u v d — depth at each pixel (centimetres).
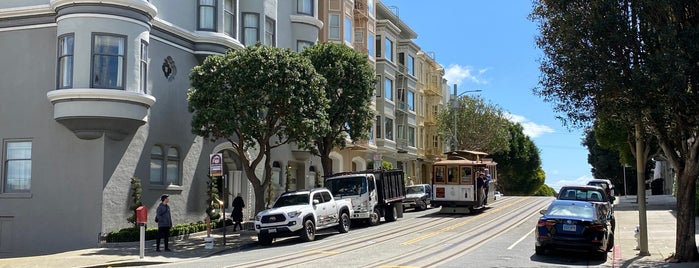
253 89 2258
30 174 2311
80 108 2142
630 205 3912
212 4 2742
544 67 1504
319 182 3791
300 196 2312
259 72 2255
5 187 2339
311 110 2417
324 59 2903
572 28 1386
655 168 7475
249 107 2239
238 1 2902
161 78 2480
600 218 1698
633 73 1300
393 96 4909
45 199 2259
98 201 2183
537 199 4950
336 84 2864
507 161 7406
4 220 2314
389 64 4812
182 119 2606
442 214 3419
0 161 2339
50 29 2325
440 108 6531
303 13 3516
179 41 2589
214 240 2314
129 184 2300
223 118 2220
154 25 2431
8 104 2348
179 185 2572
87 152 2219
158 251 2005
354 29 4322
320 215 2330
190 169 2644
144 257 1830
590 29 1362
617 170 7075
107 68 2189
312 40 3544
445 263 1565
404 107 5366
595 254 1744
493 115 5966
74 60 2166
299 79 2336
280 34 3347
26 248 2264
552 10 1479
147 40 2325
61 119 2175
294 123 2333
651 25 1353
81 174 2216
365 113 2997
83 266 1641
